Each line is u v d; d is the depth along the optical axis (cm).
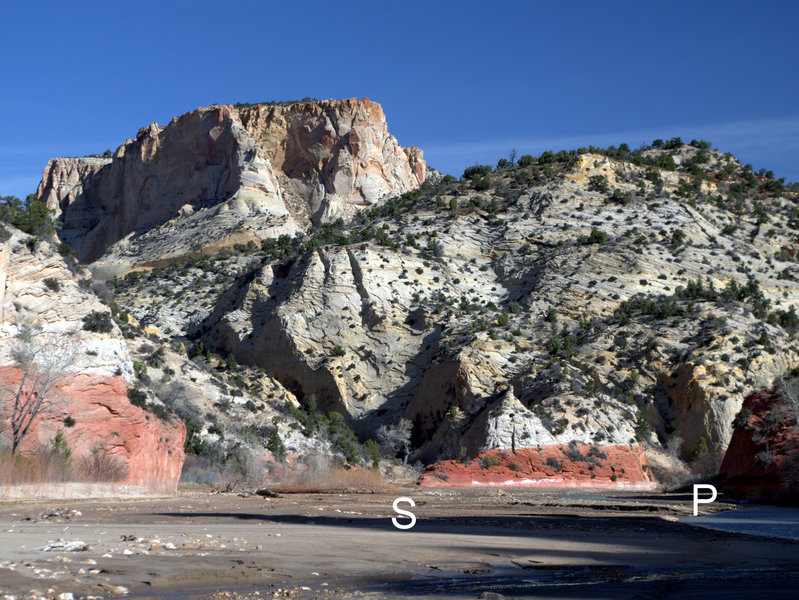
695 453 9881
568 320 12431
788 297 13112
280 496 5122
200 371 8831
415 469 9975
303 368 12219
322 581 1695
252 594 1509
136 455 4325
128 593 1467
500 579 1806
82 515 2953
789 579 1859
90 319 4512
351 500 5066
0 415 3744
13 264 4266
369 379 12150
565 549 2431
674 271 13275
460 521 3453
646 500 6172
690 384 10519
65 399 4097
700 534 3106
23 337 4072
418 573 1850
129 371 4759
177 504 3784
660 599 1540
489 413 9806
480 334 11875
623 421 10006
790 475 5278
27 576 1530
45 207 5019
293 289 13338
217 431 7112
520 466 9094
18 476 3447
